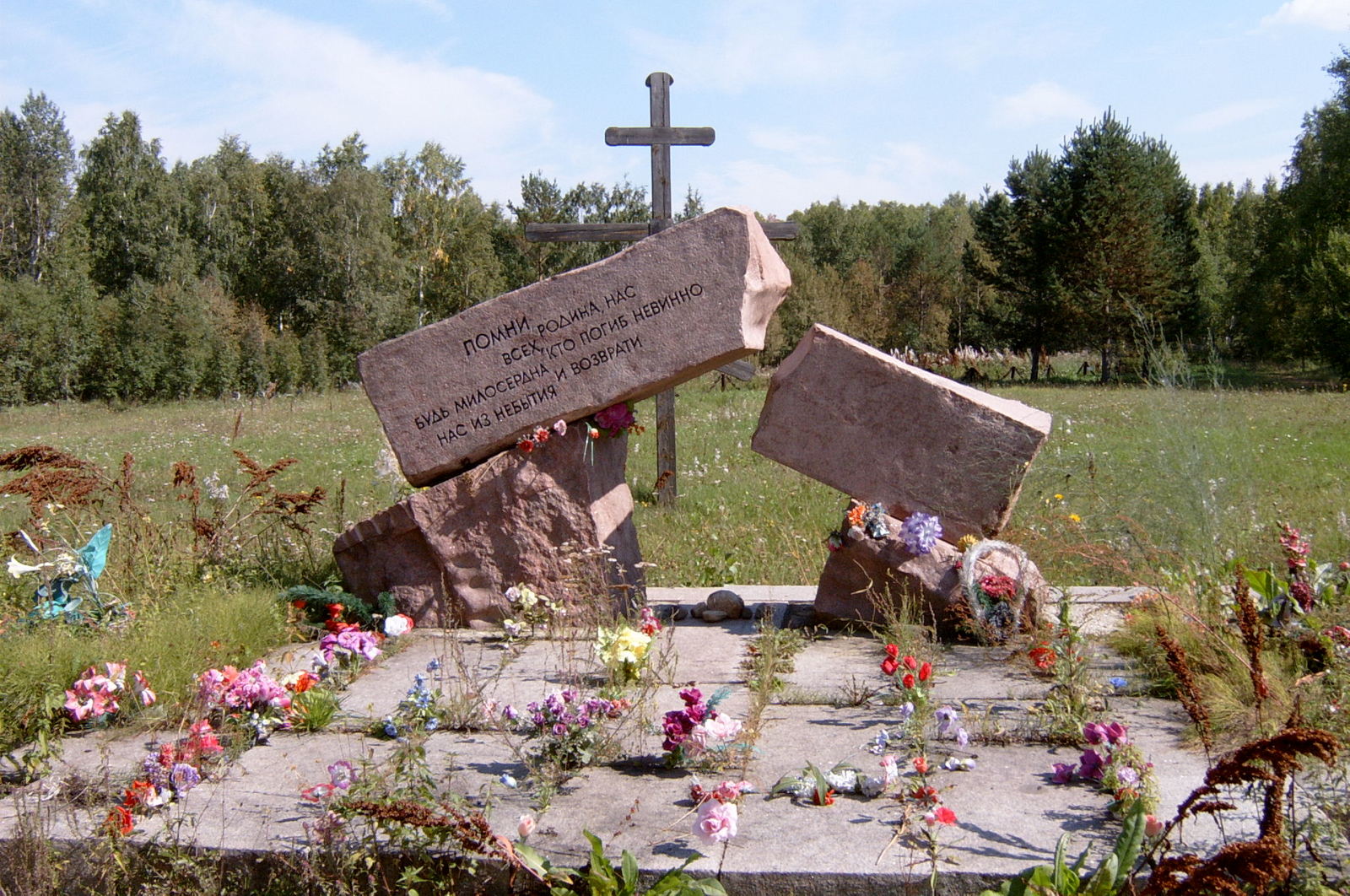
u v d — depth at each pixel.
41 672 4.07
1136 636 4.69
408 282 53.47
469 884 2.90
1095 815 3.12
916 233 74.88
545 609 5.43
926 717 3.69
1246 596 3.28
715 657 4.96
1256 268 40.97
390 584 5.73
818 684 4.43
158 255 51.69
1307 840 2.72
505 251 53.31
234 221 55.66
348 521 8.56
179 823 3.14
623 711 3.92
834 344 5.43
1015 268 38.62
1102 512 7.05
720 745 3.55
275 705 3.96
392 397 5.70
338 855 2.94
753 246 5.42
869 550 5.22
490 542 5.58
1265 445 12.95
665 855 2.90
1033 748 3.70
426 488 5.72
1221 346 42.50
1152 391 9.12
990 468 5.27
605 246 37.34
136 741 3.95
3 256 47.25
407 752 3.21
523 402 5.59
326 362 41.88
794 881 2.79
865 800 3.26
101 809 3.29
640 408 18.41
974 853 2.88
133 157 53.78
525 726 3.83
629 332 5.49
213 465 14.19
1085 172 35.44
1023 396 24.53
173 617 5.05
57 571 5.41
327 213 51.47
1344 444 13.19
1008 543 5.29
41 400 39.47
